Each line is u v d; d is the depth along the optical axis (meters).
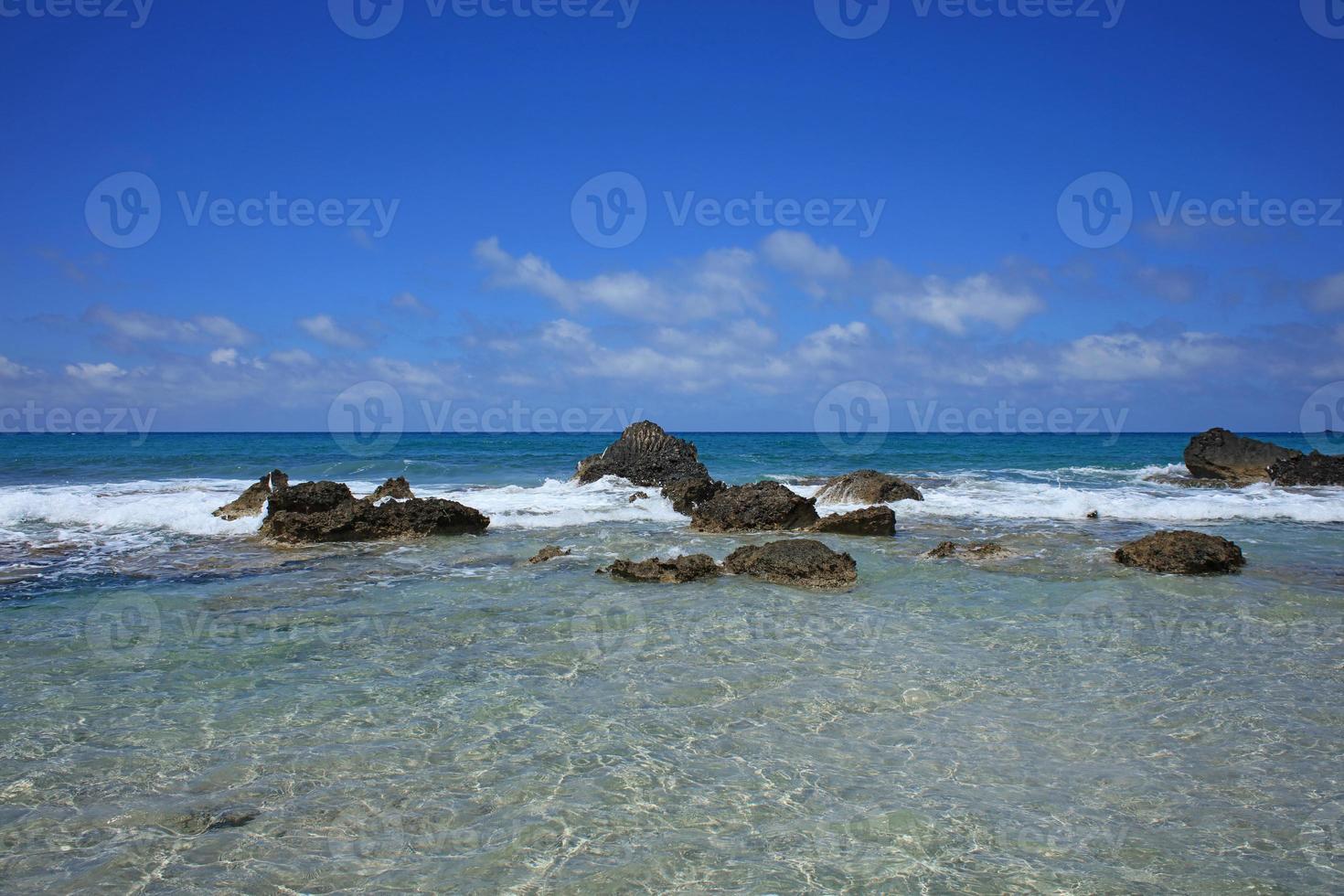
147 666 8.80
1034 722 7.36
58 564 14.27
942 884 4.98
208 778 6.26
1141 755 6.71
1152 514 20.66
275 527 16.55
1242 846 5.42
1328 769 6.49
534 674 8.59
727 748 6.81
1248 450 31.03
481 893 4.89
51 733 7.02
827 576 12.70
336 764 6.49
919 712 7.58
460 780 6.25
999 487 26.81
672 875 5.07
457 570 13.88
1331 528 18.78
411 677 8.47
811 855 5.28
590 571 13.73
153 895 4.84
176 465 34.31
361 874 5.08
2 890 4.87
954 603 11.58
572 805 5.90
